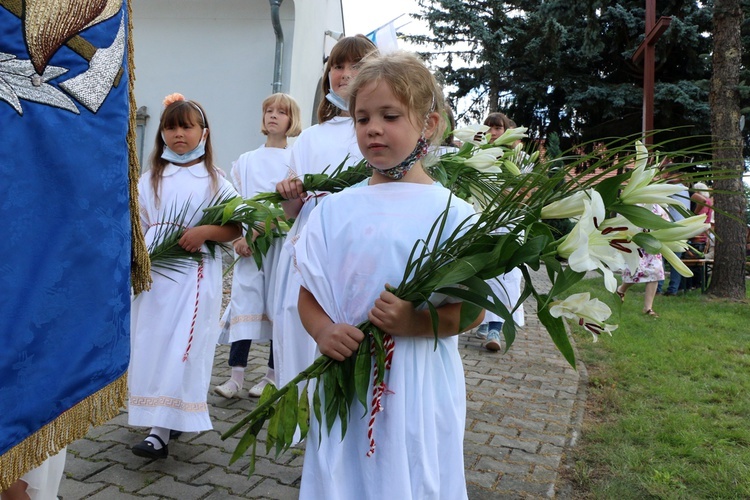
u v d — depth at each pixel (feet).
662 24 35.65
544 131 75.61
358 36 10.28
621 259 5.71
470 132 8.98
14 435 5.40
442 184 8.25
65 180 5.76
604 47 65.67
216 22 34.17
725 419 13.55
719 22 32.78
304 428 6.09
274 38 33.91
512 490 10.44
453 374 6.51
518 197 6.15
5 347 5.31
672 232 5.83
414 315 6.06
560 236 6.39
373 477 6.02
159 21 34.37
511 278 11.44
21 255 5.43
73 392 5.88
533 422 13.51
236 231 12.04
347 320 6.27
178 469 10.65
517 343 21.08
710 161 6.13
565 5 63.16
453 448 6.31
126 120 6.56
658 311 27.12
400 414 6.00
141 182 12.21
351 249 6.28
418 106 6.34
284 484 10.30
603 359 18.79
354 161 10.46
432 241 6.26
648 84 38.52
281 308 10.72
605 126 70.33
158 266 11.32
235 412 13.48
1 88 5.35
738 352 19.83
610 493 10.23
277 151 15.75
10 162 5.36
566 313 5.87
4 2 5.37
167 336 11.16
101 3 6.17
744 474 10.75
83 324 5.96
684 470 11.02
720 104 32.76
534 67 72.59
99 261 6.08
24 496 6.90
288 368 9.74
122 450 11.31
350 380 6.21
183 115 11.91
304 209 10.37
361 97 6.38
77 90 5.92
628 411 14.21
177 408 10.96
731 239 32.45
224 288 25.46
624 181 5.97
